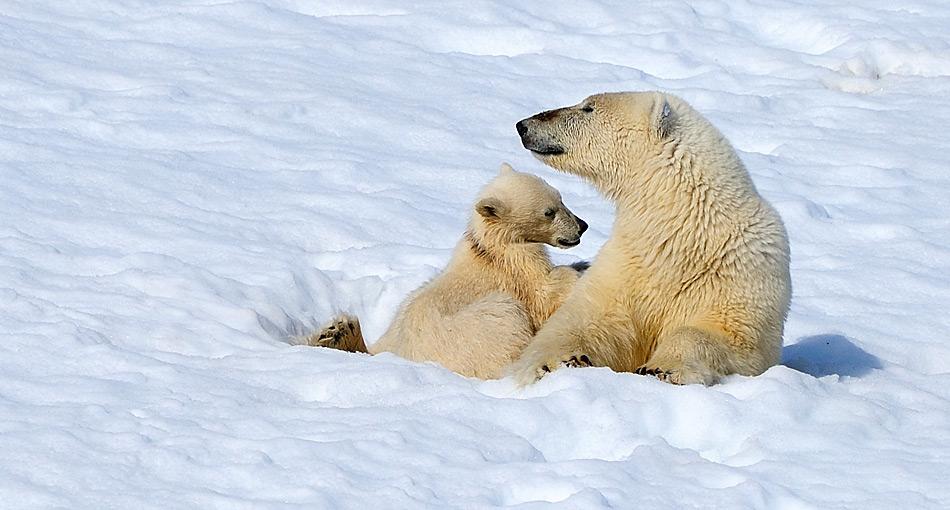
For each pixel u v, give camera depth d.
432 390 9.29
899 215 15.34
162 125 17.58
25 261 12.61
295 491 7.64
